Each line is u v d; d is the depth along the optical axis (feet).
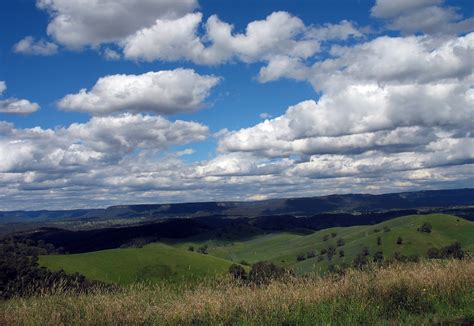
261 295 30.99
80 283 34.86
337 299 31.09
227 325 27.09
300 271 38.86
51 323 25.68
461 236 433.07
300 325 27.04
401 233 433.48
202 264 263.29
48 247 296.10
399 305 30.60
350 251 410.52
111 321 26.78
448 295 32.58
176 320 27.22
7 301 30.73
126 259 265.13
